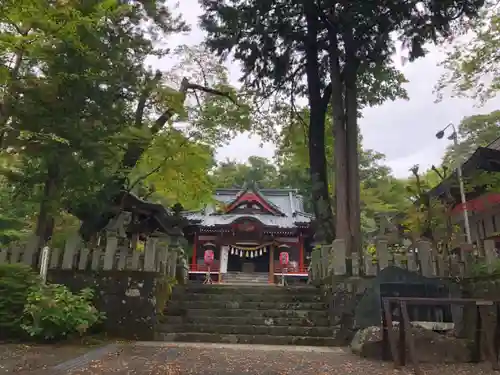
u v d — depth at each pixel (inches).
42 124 367.6
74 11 338.0
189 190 603.2
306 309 429.1
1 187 613.9
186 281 568.1
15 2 325.4
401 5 531.5
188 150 530.0
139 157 519.2
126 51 451.2
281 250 1208.2
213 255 1168.8
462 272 390.3
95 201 447.2
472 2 529.0
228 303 435.8
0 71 346.3
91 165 410.9
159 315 401.1
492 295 341.1
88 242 459.2
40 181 419.2
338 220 541.6
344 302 386.6
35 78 366.0
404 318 252.8
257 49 628.7
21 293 332.2
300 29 647.8
